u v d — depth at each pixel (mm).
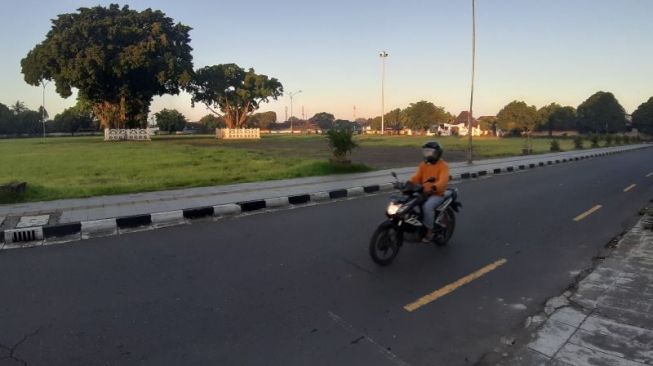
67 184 12203
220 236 7043
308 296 4629
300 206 9867
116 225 7590
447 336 3844
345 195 11461
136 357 3379
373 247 5566
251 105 71000
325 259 5883
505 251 6395
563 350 3617
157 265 5551
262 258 5891
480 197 11328
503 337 3838
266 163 19359
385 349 3600
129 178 13828
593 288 4918
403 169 17312
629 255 6121
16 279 5016
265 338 3721
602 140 61250
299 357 3432
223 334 3771
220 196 10297
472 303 4543
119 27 42719
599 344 3703
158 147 32906
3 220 7629
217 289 4773
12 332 3754
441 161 6328
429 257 6066
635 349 3607
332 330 3896
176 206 8953
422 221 5926
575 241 6949
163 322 3977
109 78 44688
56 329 3814
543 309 4398
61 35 40938
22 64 43938
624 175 17188
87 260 5742
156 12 47000
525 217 8758
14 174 14914
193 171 15984
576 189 12961
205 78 63750
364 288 4887
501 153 30984
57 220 7629
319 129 122375
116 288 4766
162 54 45875
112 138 47688
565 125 94812
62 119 90875
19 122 88125
